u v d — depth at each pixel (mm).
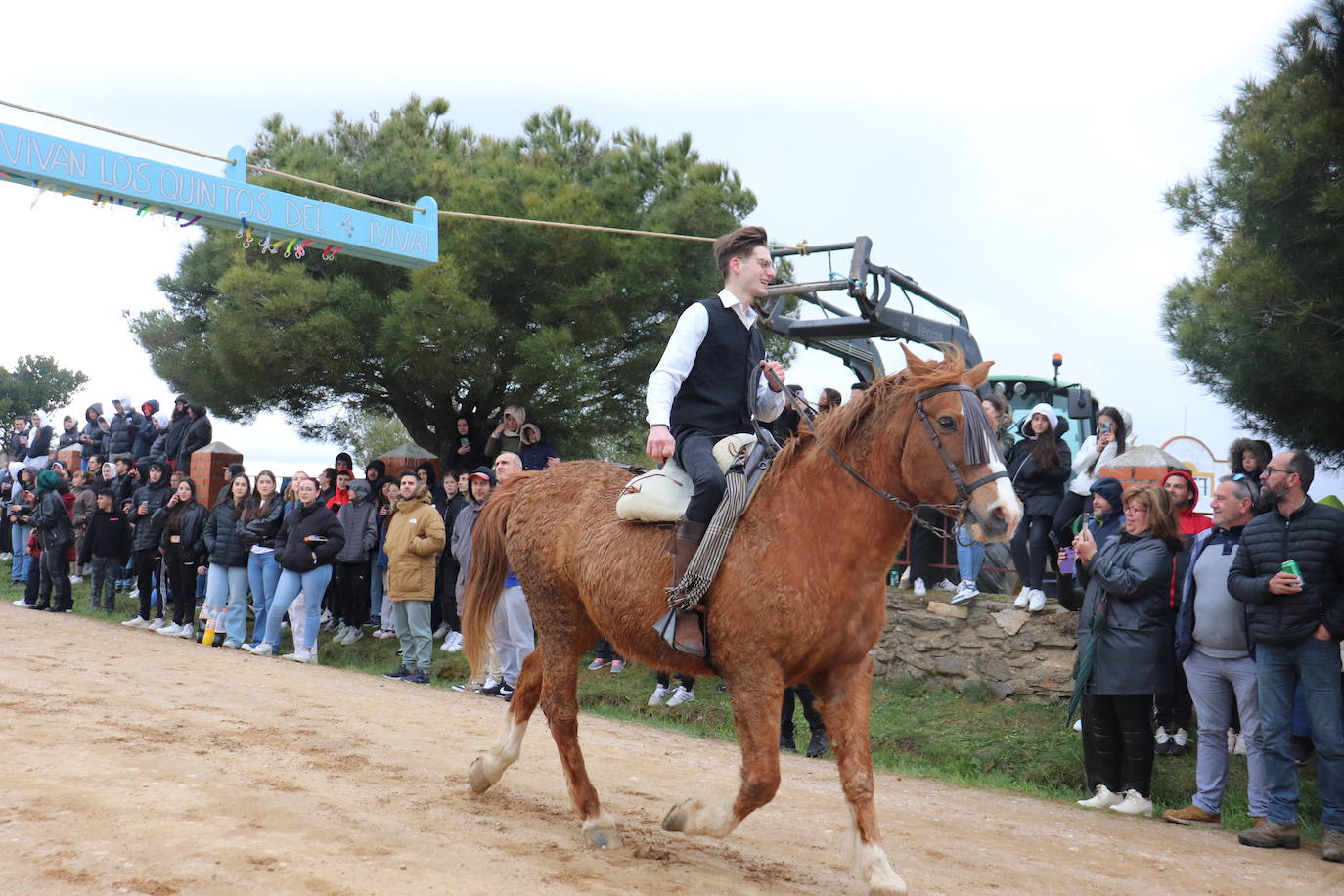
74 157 8125
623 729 8742
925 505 4211
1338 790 5957
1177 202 9945
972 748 8336
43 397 63750
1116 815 6820
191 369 16375
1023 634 9297
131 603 15977
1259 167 8953
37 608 15320
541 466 13266
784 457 4477
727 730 9344
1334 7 8625
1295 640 6043
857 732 4297
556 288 15070
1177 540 7039
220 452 16078
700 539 4398
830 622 4227
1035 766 7914
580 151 16922
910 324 11211
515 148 16922
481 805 5301
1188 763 7703
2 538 21016
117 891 3574
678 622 4395
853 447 4305
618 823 5281
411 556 10836
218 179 8922
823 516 4270
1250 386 9469
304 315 14406
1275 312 8781
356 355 14891
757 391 4977
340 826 4570
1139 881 5184
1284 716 6148
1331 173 8680
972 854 5457
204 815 4523
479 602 5754
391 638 12766
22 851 3916
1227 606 6602
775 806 6215
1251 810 6539
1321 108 8688
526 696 5480
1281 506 6258
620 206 15625
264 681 9336
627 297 15156
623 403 16891
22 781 4852
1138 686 6852
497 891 3895
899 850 5395
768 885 4430
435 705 8859
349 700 8625
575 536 5043
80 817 4352
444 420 16875
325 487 14094
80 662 9320
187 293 16875
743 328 4945
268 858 4008
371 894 3721
